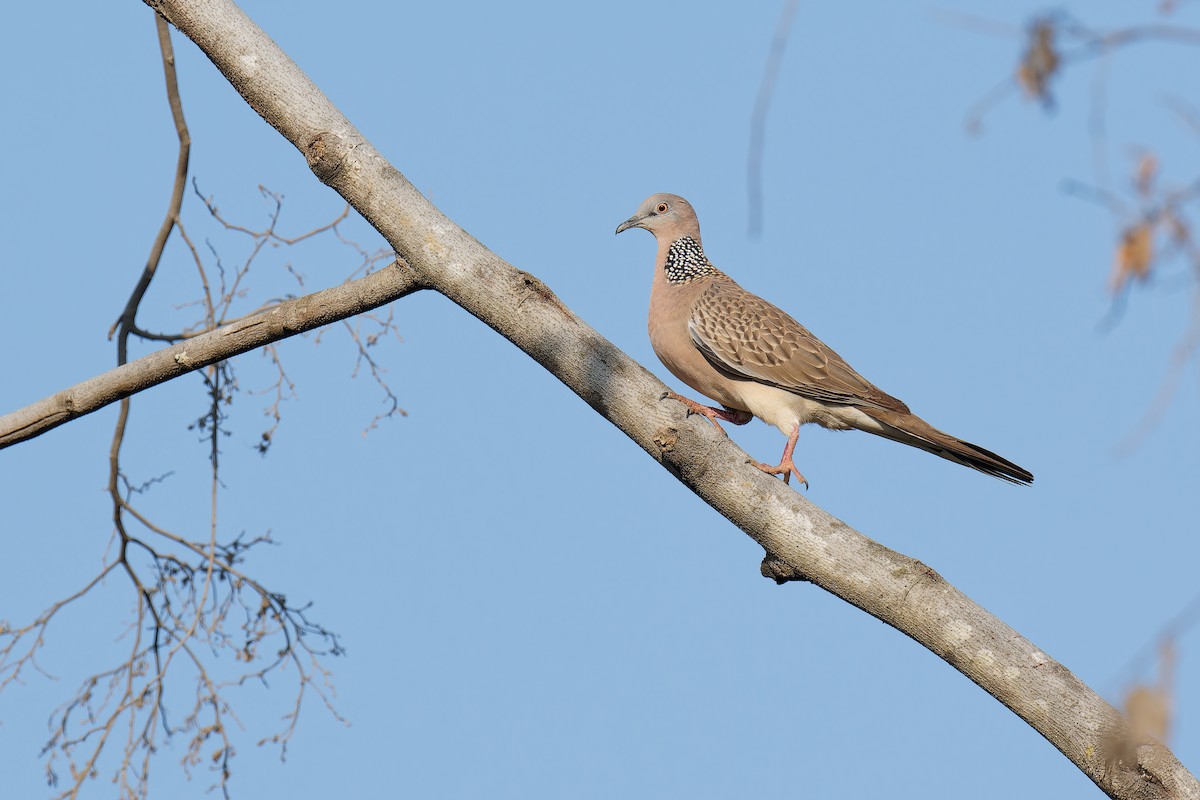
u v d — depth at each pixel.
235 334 9.16
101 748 10.98
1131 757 7.19
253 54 8.75
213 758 11.24
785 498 8.26
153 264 12.50
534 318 8.50
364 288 8.87
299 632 11.84
